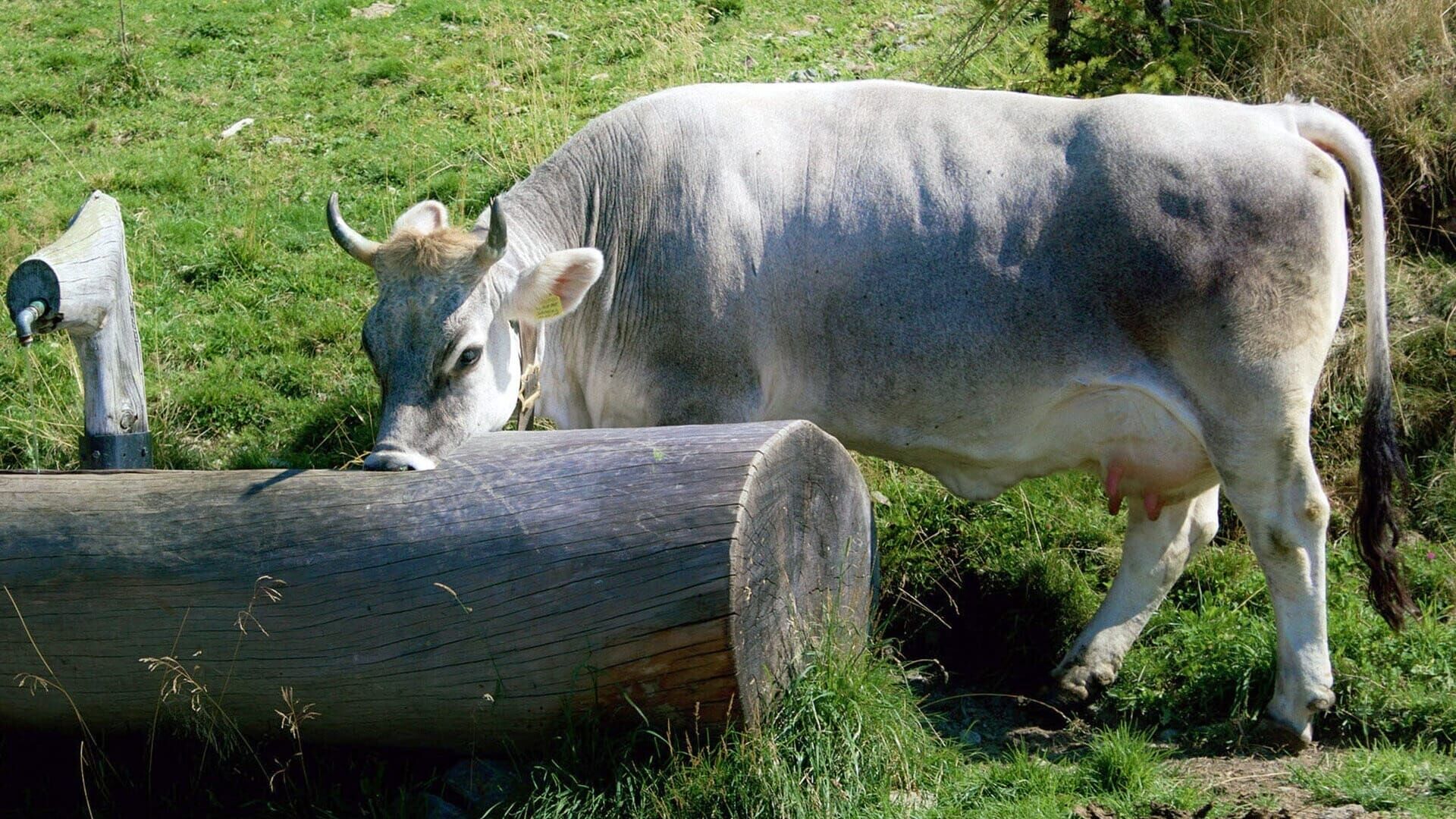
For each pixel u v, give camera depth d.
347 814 4.63
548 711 4.27
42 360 7.79
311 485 4.46
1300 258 5.04
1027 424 5.45
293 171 9.94
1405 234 7.84
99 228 5.73
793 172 5.46
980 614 6.35
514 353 5.22
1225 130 5.23
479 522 4.23
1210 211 5.07
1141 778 4.68
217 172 9.93
